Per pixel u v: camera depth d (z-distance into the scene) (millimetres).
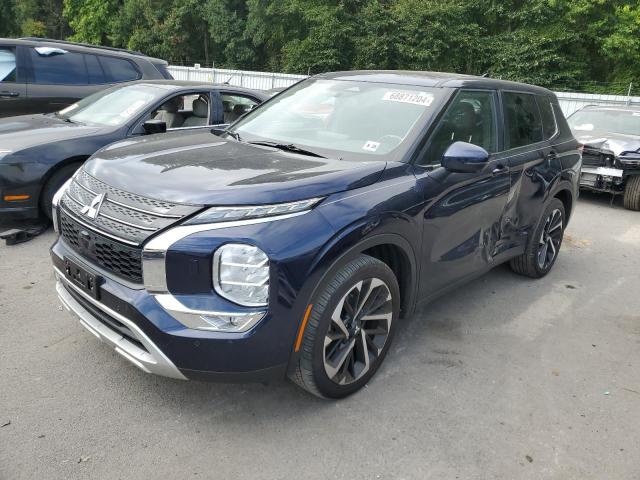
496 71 29094
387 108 3750
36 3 50500
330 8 33312
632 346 4070
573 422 3096
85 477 2477
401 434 2887
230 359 2543
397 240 3121
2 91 7652
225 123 6965
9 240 5234
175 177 2826
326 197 2805
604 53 29297
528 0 30188
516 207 4461
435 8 30141
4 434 2701
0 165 5199
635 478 2693
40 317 3887
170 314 2537
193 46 44469
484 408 3162
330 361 2914
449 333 4062
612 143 8930
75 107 6762
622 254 6441
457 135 3768
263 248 2516
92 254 2834
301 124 3895
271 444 2758
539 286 5141
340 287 2793
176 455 2648
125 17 44156
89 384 3148
